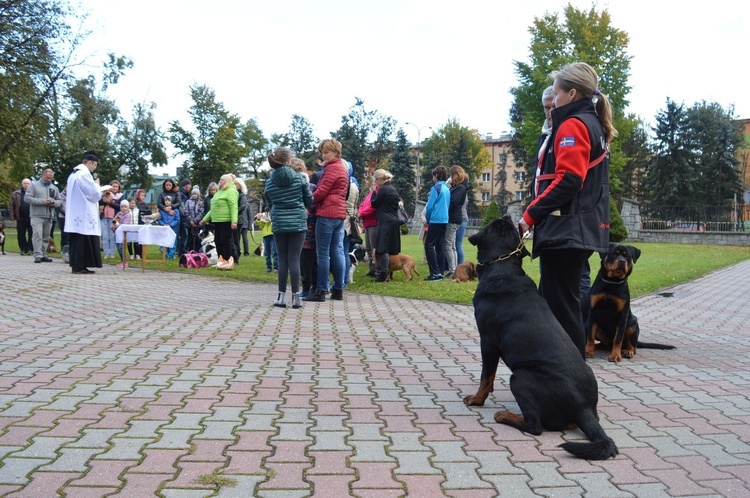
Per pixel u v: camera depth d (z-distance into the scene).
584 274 6.00
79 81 30.52
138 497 2.48
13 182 38.88
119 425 3.36
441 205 11.10
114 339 5.72
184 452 3.00
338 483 2.68
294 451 3.06
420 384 4.46
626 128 46.84
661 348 6.10
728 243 30.05
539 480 2.78
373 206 10.89
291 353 5.34
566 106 3.94
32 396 3.86
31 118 27.50
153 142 51.78
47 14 26.50
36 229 14.88
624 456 3.12
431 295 9.53
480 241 3.97
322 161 8.60
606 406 4.05
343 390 4.23
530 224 3.88
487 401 4.07
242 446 3.10
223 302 8.47
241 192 15.36
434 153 67.12
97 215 12.14
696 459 3.10
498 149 92.94
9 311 7.34
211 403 3.82
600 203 3.91
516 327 3.57
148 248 20.41
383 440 3.26
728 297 10.58
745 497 2.65
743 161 62.12
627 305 5.51
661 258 19.66
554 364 3.37
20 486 2.56
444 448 3.16
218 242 13.27
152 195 68.06
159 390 4.07
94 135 43.06
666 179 54.34
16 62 25.69
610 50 46.72
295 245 7.94
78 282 10.53
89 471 2.74
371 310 8.09
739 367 5.34
